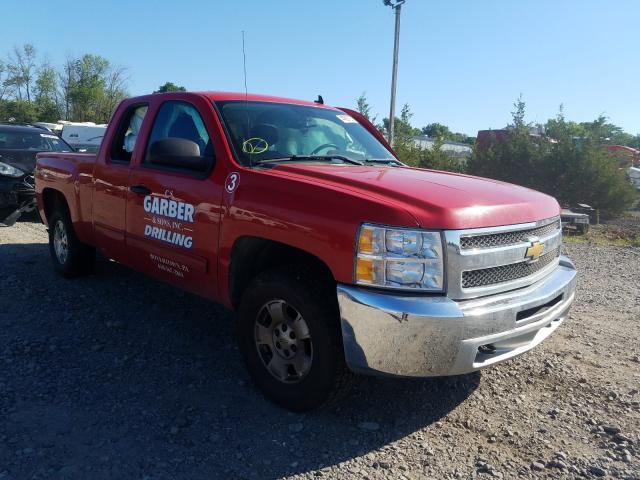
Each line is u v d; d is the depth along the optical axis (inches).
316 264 135.0
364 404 143.9
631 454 126.9
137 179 175.8
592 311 235.6
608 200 725.3
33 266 252.5
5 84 2356.1
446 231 115.9
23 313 193.2
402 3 708.0
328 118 188.5
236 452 120.6
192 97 167.8
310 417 135.6
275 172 141.3
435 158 763.4
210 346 174.6
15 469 110.3
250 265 147.8
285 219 129.2
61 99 2406.5
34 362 156.5
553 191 748.6
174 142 151.0
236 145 152.1
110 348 169.2
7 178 329.7
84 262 229.3
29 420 128.0
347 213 120.2
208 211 149.2
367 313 115.1
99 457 116.0
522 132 780.6
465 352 116.4
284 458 119.6
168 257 165.8
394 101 737.6
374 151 187.8
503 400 149.8
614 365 175.0
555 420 140.7
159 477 111.0
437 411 142.8
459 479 115.9
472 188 137.3
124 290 222.5
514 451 126.9
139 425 128.8
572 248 428.8
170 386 147.9
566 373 167.2
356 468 117.6
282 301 133.9
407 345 114.0
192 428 128.8
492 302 122.0
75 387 144.6
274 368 139.1
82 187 207.6
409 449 125.6
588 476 118.6
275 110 174.6
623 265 354.6
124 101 198.2
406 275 115.3
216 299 155.3
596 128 783.1
